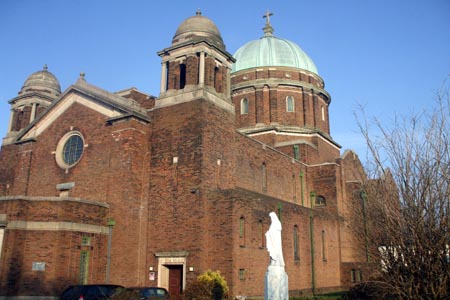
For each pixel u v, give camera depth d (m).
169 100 29.83
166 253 26.67
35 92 38.34
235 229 25.92
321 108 49.28
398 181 11.30
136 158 28.59
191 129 28.27
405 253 10.98
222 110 30.22
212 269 25.69
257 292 26.86
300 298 27.55
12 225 24.02
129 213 27.30
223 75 31.86
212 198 26.92
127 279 26.30
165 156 28.80
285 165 39.75
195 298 22.34
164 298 20.69
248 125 46.22
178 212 27.19
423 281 10.77
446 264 10.60
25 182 33.09
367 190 12.48
